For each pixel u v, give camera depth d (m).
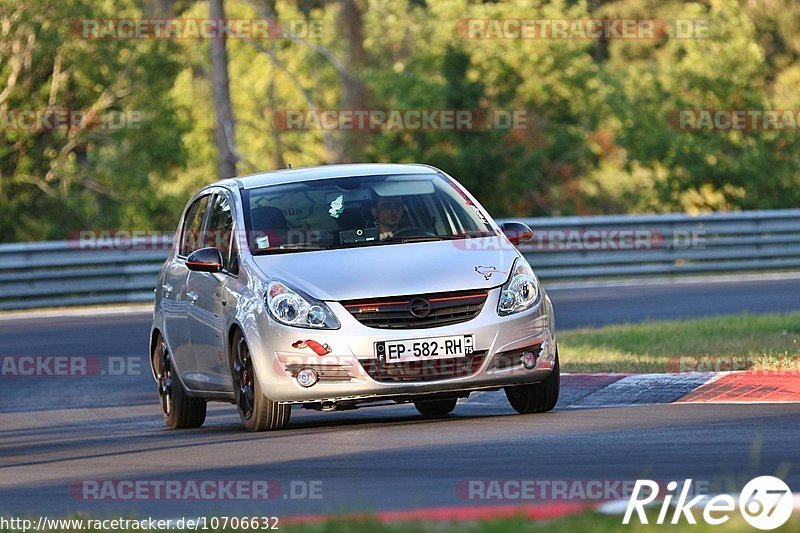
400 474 24.28
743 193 145.12
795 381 35.03
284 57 168.12
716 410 31.62
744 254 90.06
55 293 79.38
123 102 133.38
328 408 32.06
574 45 144.38
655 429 28.61
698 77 149.62
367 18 139.12
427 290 31.27
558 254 86.75
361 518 18.22
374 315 31.05
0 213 129.88
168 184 154.25
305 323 31.06
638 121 146.88
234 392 33.41
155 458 28.94
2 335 65.88
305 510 21.06
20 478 27.19
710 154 145.00
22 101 129.38
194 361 36.09
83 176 134.50
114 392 47.91
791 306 64.62
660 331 50.88
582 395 37.16
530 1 144.75
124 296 80.88
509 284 31.98
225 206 35.88
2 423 41.06
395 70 137.38
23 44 127.06
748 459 23.83
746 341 45.09
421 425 31.55
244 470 26.09
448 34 142.62
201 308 35.22
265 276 32.25
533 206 137.75
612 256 87.81
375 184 35.34
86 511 21.88
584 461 24.59
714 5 157.12
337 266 32.06
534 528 16.97
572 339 51.06
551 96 143.38
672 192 145.25
